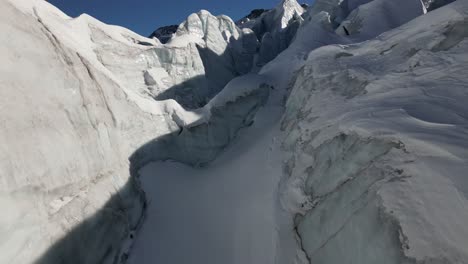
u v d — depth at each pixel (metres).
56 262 6.07
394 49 11.66
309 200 8.27
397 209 4.54
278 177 11.40
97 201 8.44
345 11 32.62
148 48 23.84
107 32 21.72
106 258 8.11
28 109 6.52
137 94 15.52
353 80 10.81
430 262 3.71
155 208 12.02
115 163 10.80
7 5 7.25
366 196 5.50
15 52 6.81
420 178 4.62
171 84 23.89
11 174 5.52
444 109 6.27
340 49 15.17
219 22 37.28
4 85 6.10
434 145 4.94
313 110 11.28
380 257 4.45
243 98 18.06
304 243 7.34
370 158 6.15
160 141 15.24
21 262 5.20
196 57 26.92
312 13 35.66
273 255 8.12
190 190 13.68
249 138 17.00
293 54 22.66
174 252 9.71
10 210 5.25
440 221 3.94
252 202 11.09
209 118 16.95
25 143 6.12
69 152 7.67
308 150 9.73
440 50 9.24
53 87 7.81
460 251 3.52
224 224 10.77
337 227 6.10
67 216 6.93
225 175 14.33
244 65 35.72
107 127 10.66
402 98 7.61
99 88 10.79
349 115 8.27
